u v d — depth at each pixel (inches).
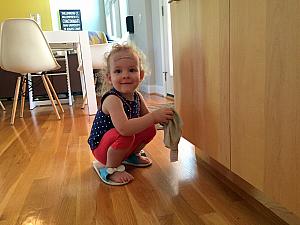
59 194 33.0
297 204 19.4
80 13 218.1
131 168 40.0
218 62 28.6
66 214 28.4
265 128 22.1
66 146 53.2
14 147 54.2
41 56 79.4
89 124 73.1
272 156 21.6
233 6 24.7
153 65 137.9
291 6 18.0
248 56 23.3
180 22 37.5
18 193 33.7
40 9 173.8
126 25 163.2
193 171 38.0
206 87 32.1
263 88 21.8
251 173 24.9
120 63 36.7
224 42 27.0
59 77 131.3
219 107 29.6
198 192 31.7
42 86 126.7
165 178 36.1
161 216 27.1
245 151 25.5
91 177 37.8
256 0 21.5
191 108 37.3
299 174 18.9
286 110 19.4
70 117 85.0
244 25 23.4
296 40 17.8
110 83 39.0
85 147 52.0
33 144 55.7
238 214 26.7
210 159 39.2
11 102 130.9
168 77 122.1
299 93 18.0
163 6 118.3
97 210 28.9
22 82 92.4
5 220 27.7
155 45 133.8
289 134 19.4
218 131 30.4
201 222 25.7
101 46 100.2
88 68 86.8
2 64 78.4
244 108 24.9
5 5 168.7
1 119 86.5
